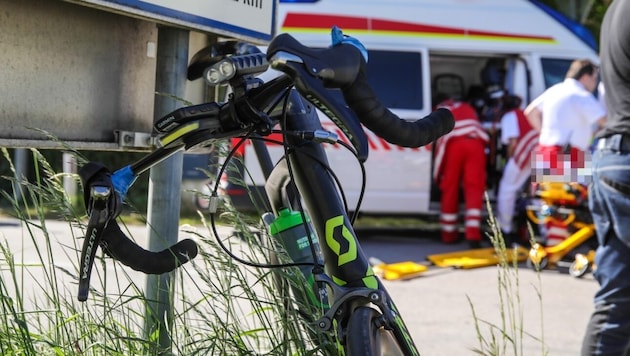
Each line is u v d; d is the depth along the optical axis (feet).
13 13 6.90
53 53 7.35
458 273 24.71
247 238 7.46
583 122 24.86
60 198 7.54
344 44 5.22
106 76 7.97
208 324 7.35
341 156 28.99
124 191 5.50
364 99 5.22
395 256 28.02
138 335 7.82
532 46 31.27
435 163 30.17
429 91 30.04
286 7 29.48
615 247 10.27
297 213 7.08
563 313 19.93
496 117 31.30
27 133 7.10
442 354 15.87
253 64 5.76
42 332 7.87
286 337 7.11
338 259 5.90
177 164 8.29
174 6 7.54
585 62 24.90
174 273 7.54
